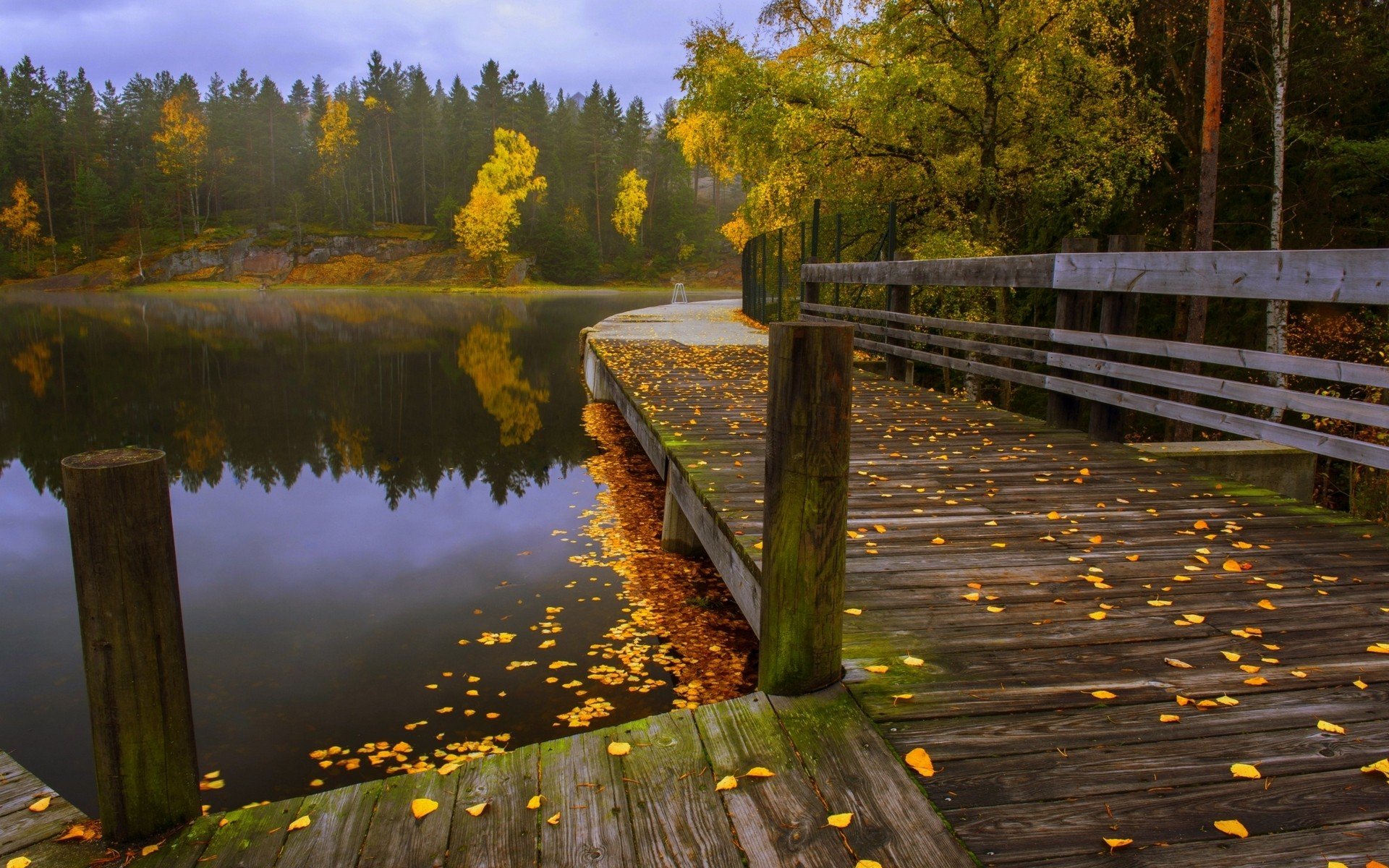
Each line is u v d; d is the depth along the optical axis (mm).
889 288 9516
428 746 3738
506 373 18047
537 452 10508
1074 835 1734
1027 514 4117
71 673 4637
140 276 65250
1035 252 16094
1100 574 3264
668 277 73625
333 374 17609
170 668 1870
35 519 7930
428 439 11359
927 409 7305
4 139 71938
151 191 73688
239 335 26422
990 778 1938
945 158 13836
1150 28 14656
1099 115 13719
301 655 4734
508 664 4586
